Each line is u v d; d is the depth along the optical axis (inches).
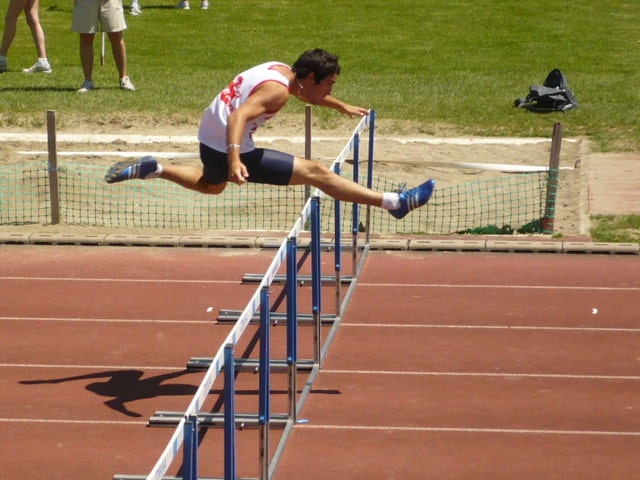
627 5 2129.7
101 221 912.9
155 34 1787.6
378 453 514.6
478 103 1286.9
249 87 507.2
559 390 586.6
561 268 789.9
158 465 332.8
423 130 1170.0
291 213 943.7
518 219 917.8
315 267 592.7
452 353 636.1
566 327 677.9
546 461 507.8
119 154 1061.1
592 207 927.0
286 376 604.4
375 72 1513.3
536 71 1524.4
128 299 732.7
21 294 744.3
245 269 794.8
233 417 406.9
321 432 535.2
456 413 557.9
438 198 973.8
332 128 1176.8
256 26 1876.2
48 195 966.4
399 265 796.0
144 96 1305.4
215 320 695.1
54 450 522.0
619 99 1318.9
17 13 1455.5
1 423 550.6
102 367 621.6
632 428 542.3
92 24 1305.4
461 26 1897.1
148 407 567.2
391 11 2030.0
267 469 466.3
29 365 625.0
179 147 1099.9
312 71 516.7
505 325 681.0
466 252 826.2
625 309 708.7
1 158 1055.0
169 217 928.9
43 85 1364.4
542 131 1171.3
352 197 530.9
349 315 695.1
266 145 1094.4
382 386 589.9
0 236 851.4
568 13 2033.7
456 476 493.0
